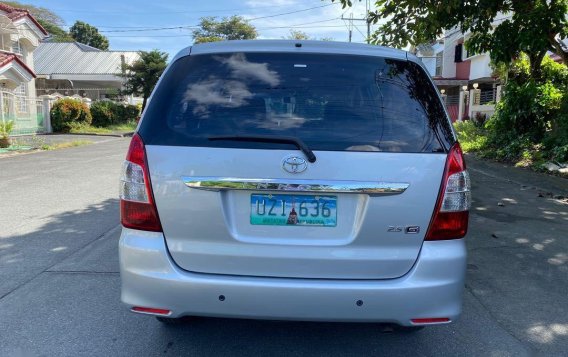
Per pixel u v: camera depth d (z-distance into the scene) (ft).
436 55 116.98
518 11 29.53
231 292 8.59
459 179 8.89
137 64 110.93
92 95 138.00
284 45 9.79
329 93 9.19
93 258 16.51
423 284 8.67
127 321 11.87
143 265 8.80
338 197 8.64
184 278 8.66
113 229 20.17
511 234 20.30
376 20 28.45
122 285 9.11
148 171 8.74
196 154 8.63
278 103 9.07
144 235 8.85
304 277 8.71
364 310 8.61
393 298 8.59
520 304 13.37
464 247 9.04
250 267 8.70
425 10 27.43
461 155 9.02
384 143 8.75
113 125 98.89
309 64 9.52
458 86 100.89
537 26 28.53
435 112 9.23
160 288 8.73
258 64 9.52
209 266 8.75
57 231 19.85
